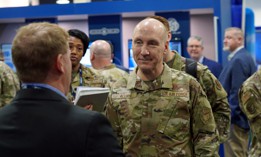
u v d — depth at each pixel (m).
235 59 4.52
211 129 2.08
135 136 2.11
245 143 4.50
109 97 2.19
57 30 1.35
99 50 3.90
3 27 6.83
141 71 2.14
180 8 5.75
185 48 6.04
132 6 5.91
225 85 4.54
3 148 1.27
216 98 2.70
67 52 1.37
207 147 2.05
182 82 2.10
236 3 5.75
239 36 4.75
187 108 2.07
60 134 1.25
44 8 6.17
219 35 5.56
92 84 3.00
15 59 1.33
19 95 1.35
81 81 2.97
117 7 5.96
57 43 1.32
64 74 1.36
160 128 2.06
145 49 2.03
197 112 2.08
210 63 5.14
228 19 5.70
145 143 2.09
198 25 6.54
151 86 2.10
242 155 4.51
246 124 4.46
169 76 2.11
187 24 6.02
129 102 2.13
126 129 2.13
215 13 5.56
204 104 2.10
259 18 7.96
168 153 2.05
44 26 1.35
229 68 4.53
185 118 2.07
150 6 5.84
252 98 2.49
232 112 4.47
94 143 1.25
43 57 1.31
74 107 1.33
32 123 1.28
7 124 1.30
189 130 2.10
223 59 5.53
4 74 3.53
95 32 6.23
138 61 2.06
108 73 3.71
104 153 1.25
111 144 1.27
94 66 3.97
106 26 6.21
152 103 2.09
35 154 1.24
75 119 1.28
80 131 1.25
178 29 6.04
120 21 6.18
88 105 2.16
